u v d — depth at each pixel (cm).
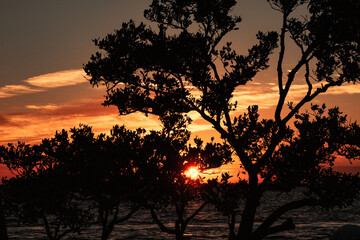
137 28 1377
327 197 1326
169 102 1373
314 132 1368
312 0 1368
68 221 1308
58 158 1310
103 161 1239
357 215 6925
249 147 1494
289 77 1407
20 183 1278
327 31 1348
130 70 1367
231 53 1357
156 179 1269
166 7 1430
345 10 1309
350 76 1333
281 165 1388
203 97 1373
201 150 1383
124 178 1226
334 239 1585
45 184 1259
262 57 1364
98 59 1377
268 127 1452
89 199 1294
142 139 1292
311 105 1398
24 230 4469
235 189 1394
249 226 1393
